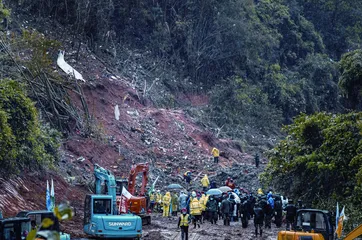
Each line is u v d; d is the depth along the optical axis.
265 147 98.50
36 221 24.75
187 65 106.31
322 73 130.88
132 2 102.44
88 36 91.38
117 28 100.88
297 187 48.47
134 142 76.69
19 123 46.88
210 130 94.62
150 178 66.62
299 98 121.06
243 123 103.50
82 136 67.88
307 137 48.88
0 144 41.72
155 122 84.88
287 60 133.88
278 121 110.94
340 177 44.84
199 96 104.38
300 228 30.31
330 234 30.28
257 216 40.25
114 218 31.64
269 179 51.22
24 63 62.47
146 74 96.62
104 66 88.25
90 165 63.59
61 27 87.12
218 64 109.88
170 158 77.38
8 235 22.02
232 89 104.69
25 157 47.50
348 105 60.41
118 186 43.59
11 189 41.97
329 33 154.88
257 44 115.19
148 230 41.50
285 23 135.88
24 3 85.56
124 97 84.69
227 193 52.44
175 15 107.44
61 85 66.44
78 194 52.03
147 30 104.69
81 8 88.19
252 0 121.94
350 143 44.19
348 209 40.91
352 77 57.75
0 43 62.06
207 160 80.00
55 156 55.16
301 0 155.88
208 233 40.84
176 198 54.62
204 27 109.06
